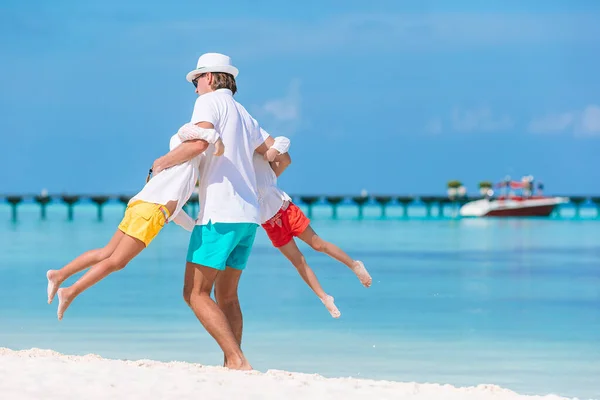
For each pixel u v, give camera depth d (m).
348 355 11.66
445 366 10.98
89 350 11.70
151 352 11.61
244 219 8.17
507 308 16.55
